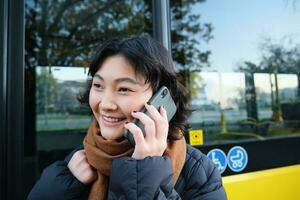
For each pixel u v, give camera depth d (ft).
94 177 3.12
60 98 6.34
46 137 6.08
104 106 2.91
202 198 3.31
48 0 6.63
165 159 2.88
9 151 4.78
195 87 5.95
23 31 5.00
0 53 4.77
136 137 2.81
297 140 6.77
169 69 3.11
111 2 6.73
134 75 2.89
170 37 5.84
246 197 5.94
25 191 5.47
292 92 6.89
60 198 3.05
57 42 6.63
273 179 6.25
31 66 6.20
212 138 6.00
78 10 6.81
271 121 6.59
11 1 4.97
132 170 2.76
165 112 2.97
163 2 5.80
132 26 6.41
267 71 6.69
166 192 2.90
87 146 3.11
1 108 4.72
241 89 6.38
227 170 5.98
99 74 2.95
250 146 6.27
